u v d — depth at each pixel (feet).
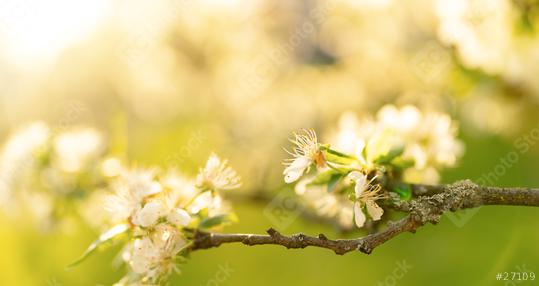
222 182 2.16
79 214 2.73
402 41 3.34
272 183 3.15
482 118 2.68
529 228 2.79
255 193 2.93
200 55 3.65
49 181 2.72
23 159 2.74
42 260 3.41
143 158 3.91
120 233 2.14
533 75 2.52
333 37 3.81
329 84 3.83
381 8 3.37
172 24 3.61
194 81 3.77
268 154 3.38
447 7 2.52
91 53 4.45
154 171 2.33
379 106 3.49
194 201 2.15
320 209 2.28
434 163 2.40
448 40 2.57
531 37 2.48
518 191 1.97
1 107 4.83
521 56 2.50
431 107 2.96
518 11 2.46
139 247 2.11
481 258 2.77
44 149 2.74
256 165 3.22
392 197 2.05
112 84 4.42
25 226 3.54
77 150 2.73
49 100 4.73
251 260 3.11
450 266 2.79
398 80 3.43
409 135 2.40
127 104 4.32
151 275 2.10
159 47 3.67
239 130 3.70
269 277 3.07
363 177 2.04
